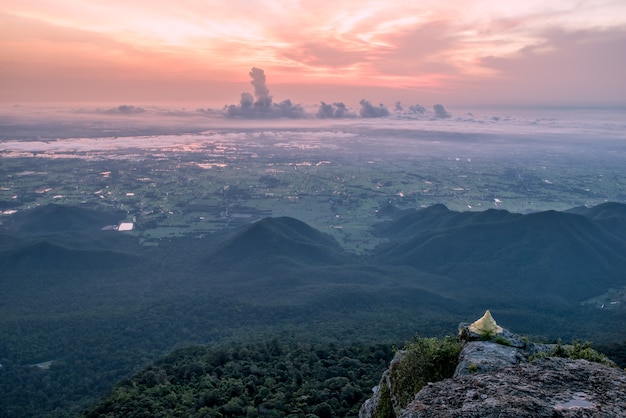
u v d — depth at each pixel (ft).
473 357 40.52
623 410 28.32
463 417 28.45
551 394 30.45
